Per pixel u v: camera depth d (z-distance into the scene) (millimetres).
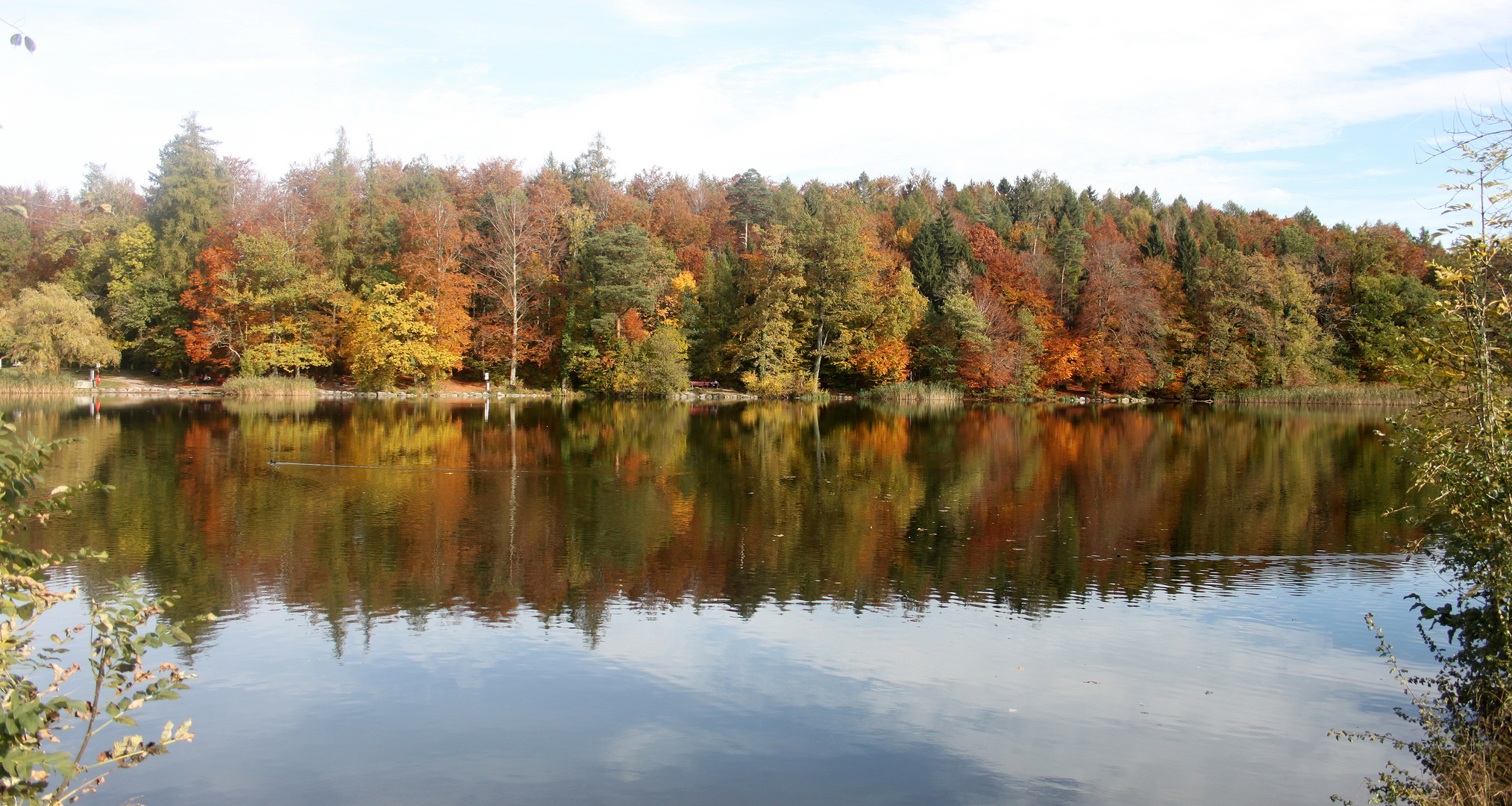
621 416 38750
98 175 65875
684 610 10102
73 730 6867
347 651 8680
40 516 4180
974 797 6098
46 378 44875
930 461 23625
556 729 7055
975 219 83562
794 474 20969
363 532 13859
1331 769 6520
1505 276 5969
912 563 12312
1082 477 20797
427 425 32344
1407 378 6457
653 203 76312
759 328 55156
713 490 18406
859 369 57375
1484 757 5918
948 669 8359
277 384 46062
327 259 53406
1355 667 8477
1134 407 49625
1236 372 54719
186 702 7469
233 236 49969
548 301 56969
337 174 70125
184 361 53062
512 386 53531
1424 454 6375
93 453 22562
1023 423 37438
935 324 58594
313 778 6285
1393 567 12211
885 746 6824
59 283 53750
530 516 15367
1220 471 21891
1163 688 7961
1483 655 6465
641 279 53219
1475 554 6375
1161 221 89812
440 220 51656
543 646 8867
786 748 6781
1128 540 13875
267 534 13586
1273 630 9516
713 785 6230
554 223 57562
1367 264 61562
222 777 6285
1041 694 7816
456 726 7094
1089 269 59656
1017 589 11039
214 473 19562
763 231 58000
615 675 8133
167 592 10492
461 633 9242
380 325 47906
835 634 9336
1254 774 6449
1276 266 59750
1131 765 6578
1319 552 13109
